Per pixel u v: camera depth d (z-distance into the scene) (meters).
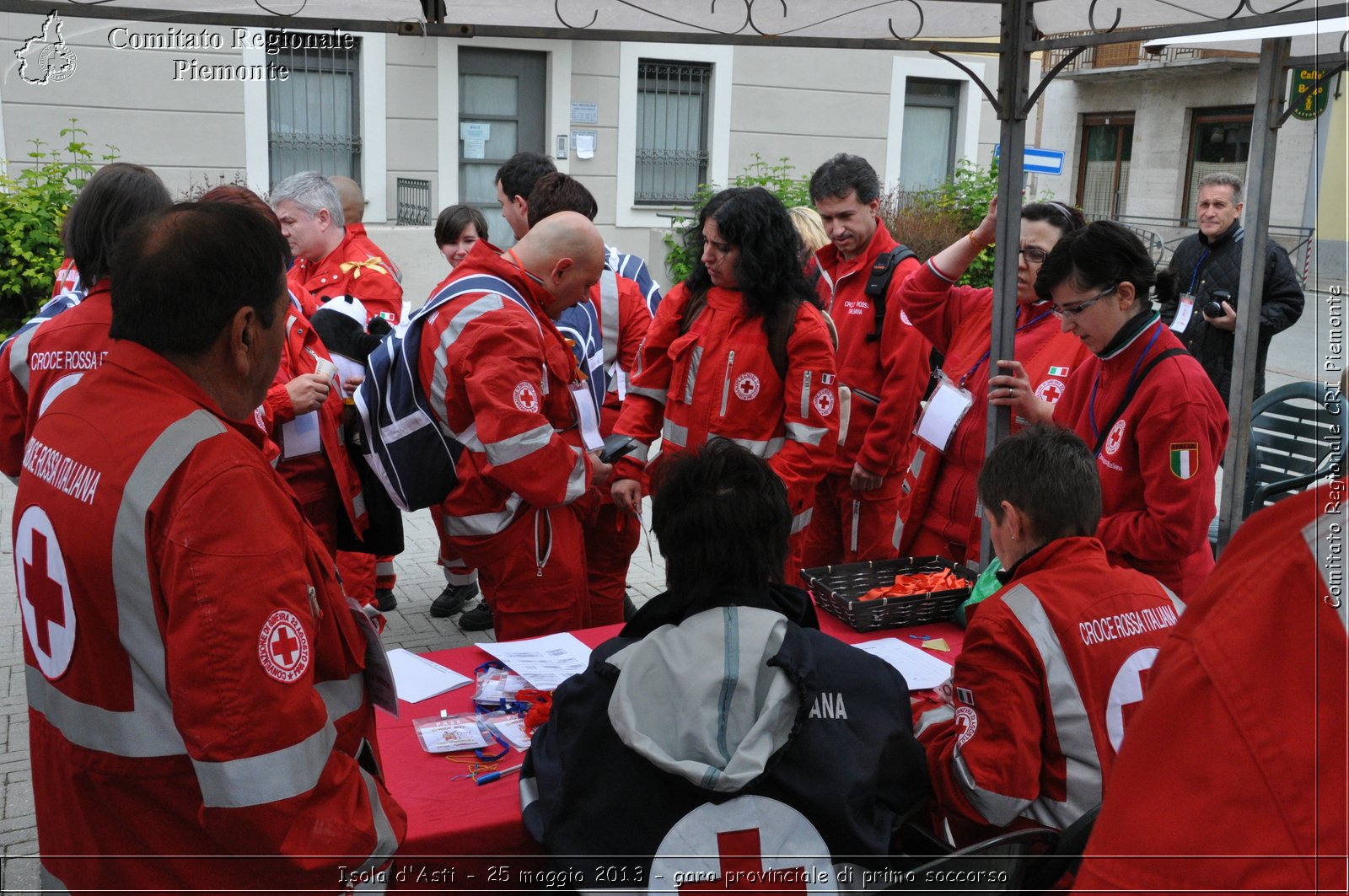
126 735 1.41
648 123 11.56
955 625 2.89
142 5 3.23
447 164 10.62
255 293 1.46
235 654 1.32
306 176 4.79
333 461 3.46
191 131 9.40
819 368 3.37
